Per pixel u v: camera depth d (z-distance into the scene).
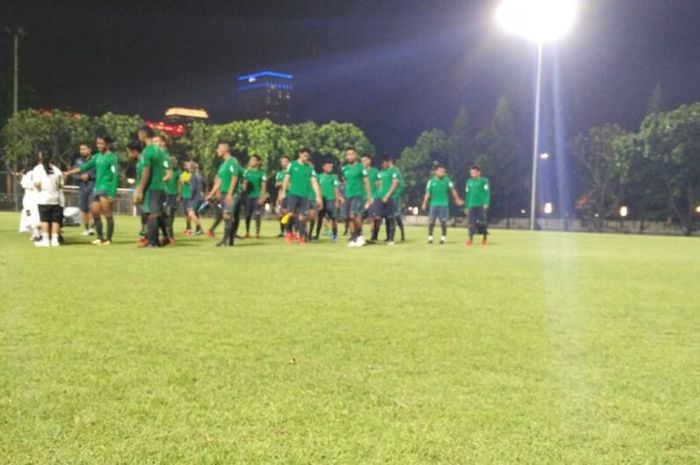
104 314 4.55
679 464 2.08
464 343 3.87
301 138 56.91
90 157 14.82
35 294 5.43
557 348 3.79
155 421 2.38
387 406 2.61
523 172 63.16
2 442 2.15
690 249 16.47
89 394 2.69
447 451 2.14
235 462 2.02
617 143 47.47
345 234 20.27
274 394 2.74
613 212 53.16
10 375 2.95
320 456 2.08
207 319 4.46
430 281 7.12
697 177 44.41
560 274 8.38
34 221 11.55
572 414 2.55
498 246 15.71
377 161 61.09
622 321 4.81
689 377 3.16
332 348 3.64
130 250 10.48
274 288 6.16
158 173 11.31
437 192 15.93
